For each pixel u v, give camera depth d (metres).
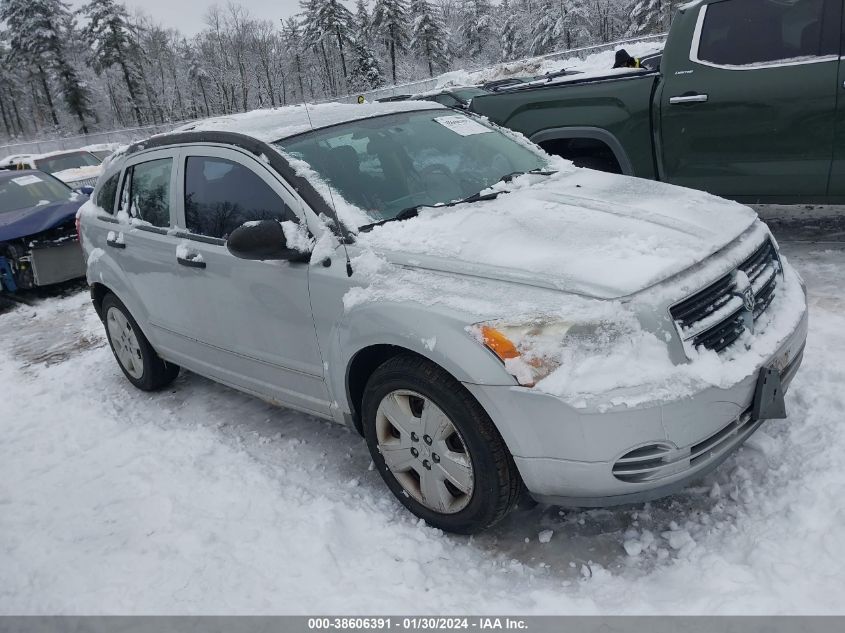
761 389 2.54
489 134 4.16
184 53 89.69
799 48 4.75
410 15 76.75
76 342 6.37
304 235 3.12
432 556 2.77
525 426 2.41
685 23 5.20
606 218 2.98
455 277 2.70
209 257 3.62
